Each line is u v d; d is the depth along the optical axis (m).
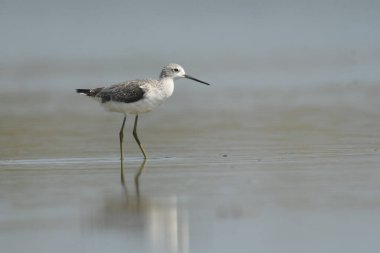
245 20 42.75
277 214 12.14
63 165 16.38
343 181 14.12
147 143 18.81
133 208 12.73
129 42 37.22
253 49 35.09
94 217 12.27
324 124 20.33
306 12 43.97
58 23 41.50
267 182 14.22
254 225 11.67
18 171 15.80
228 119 21.48
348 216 11.95
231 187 13.94
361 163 15.68
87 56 33.75
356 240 10.95
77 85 27.28
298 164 15.77
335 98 24.09
